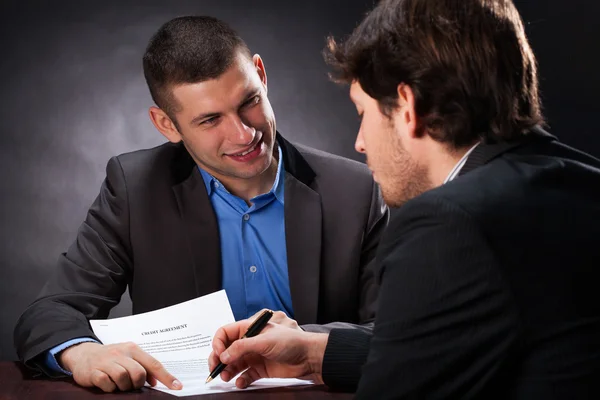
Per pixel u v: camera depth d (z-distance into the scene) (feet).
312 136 14.38
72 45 14.02
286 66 14.42
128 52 14.12
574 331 2.88
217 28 4.91
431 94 3.24
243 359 4.26
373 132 3.46
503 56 3.24
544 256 2.90
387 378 3.01
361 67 3.41
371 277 5.56
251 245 5.55
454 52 3.20
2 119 13.82
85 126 13.99
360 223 5.54
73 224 13.75
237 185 5.50
